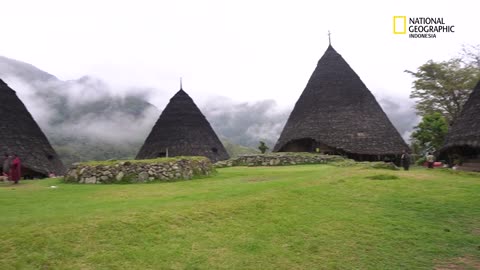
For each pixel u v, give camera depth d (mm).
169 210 7953
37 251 6039
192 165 15555
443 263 6371
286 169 18906
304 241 7035
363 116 29594
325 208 8961
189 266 5922
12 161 16047
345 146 27812
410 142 35750
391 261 6398
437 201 9656
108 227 6875
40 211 8148
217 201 8859
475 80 37156
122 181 14062
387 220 8258
